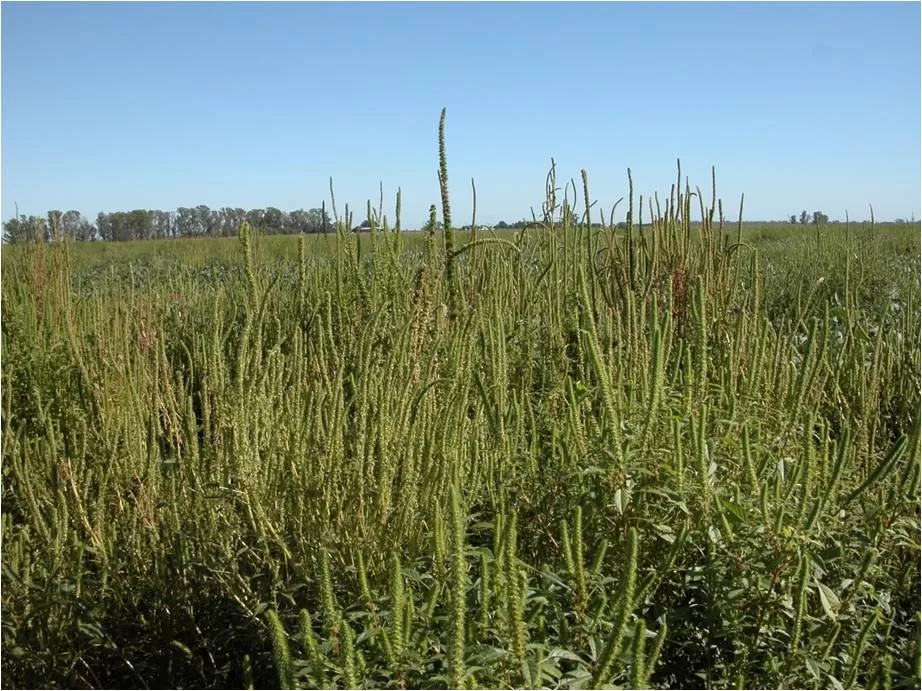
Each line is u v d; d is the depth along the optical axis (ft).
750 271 26.81
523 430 12.26
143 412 11.69
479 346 13.29
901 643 9.17
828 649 8.13
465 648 7.16
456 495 6.61
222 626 10.36
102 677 10.12
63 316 21.08
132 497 10.79
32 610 9.29
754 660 8.75
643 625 6.50
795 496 10.01
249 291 10.50
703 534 9.45
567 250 19.53
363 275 18.11
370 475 9.57
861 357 15.08
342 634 7.06
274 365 11.05
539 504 10.77
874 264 32.73
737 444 10.43
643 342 13.29
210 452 10.94
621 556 9.46
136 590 10.37
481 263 18.07
